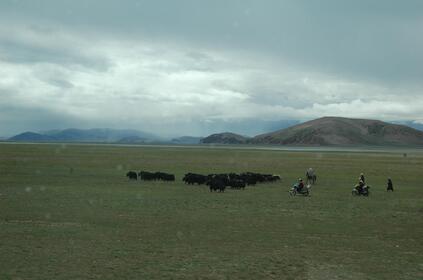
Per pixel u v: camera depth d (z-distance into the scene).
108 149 157.62
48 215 25.45
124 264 16.11
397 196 38.12
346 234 22.09
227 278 14.90
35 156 90.25
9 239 19.53
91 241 19.44
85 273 15.02
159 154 121.19
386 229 23.58
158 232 21.53
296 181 50.25
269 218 25.89
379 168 77.00
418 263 17.14
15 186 39.66
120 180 47.06
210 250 18.36
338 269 16.16
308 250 18.70
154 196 34.72
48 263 16.06
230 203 31.69
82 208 28.12
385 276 15.46
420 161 107.44
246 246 19.16
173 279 14.63
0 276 14.54
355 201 34.25
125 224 23.28
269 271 15.73
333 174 62.00
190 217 25.67
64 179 46.94
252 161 94.75
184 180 45.06
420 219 26.72
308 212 28.34
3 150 116.56
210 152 147.62
